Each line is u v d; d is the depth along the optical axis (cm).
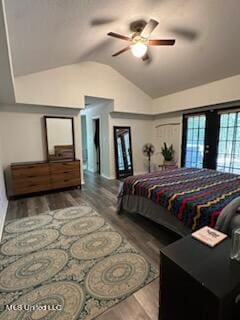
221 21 256
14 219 288
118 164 552
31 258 197
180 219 195
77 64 431
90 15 232
